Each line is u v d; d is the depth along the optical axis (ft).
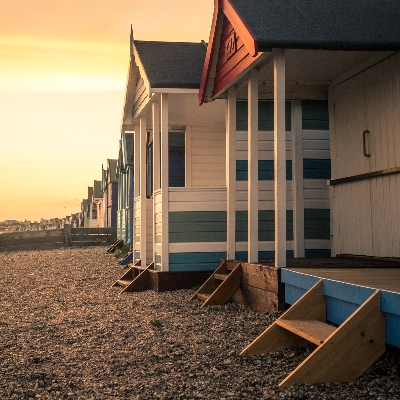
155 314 27.48
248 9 24.91
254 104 28.17
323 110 34.83
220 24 29.40
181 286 35.40
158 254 36.86
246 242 34.99
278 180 24.62
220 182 45.32
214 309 27.58
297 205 34.12
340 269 22.98
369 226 29.43
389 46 22.98
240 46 27.63
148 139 54.03
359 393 14.21
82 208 177.58
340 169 32.42
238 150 35.04
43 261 59.62
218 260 35.73
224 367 17.67
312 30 23.27
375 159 28.86
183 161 52.65
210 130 45.37
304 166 34.45
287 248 34.24
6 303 33.22
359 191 30.37
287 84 32.96
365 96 29.63
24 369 18.20
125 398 15.02
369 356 15.10
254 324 23.12
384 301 14.98
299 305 18.52
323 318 18.60
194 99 37.58
